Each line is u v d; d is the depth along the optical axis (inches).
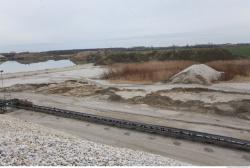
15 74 2623.0
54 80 2064.5
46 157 400.2
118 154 486.3
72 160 402.0
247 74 1704.0
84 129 834.2
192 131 730.2
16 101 1131.9
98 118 890.1
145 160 471.8
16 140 480.1
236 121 865.5
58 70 2915.8
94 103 1192.2
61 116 984.3
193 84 1525.6
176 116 947.3
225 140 669.9
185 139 723.4
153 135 762.8
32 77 2345.0
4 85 1905.8
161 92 1274.6
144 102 1148.5
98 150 491.5
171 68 2073.1
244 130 786.8
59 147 469.4
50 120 941.8
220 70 1796.3
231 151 642.2
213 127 821.2
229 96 1129.4
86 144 546.0
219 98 1104.8
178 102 1085.1
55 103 1229.1
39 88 1633.9
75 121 919.7
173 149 661.9
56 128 850.1
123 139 738.2
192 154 630.5
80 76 2258.9
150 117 948.6
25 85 1743.4
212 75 1609.3
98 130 820.0
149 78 1795.0
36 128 718.5
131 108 1081.4
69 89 1514.5
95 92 1393.9
